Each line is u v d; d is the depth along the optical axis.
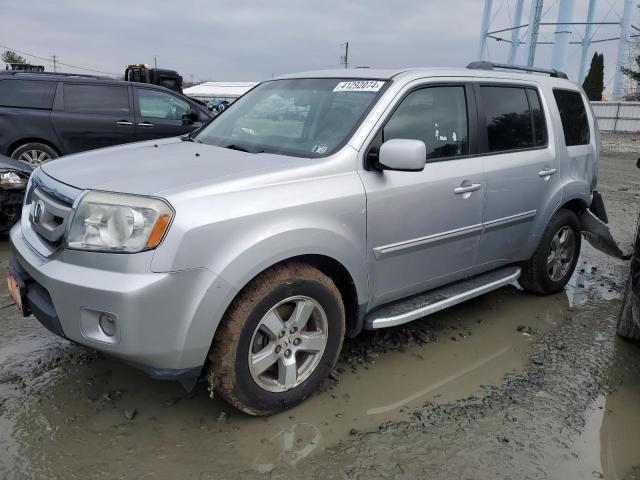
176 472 2.60
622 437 3.01
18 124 8.36
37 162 8.59
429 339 4.08
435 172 3.57
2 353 3.62
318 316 3.10
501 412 3.18
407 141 3.07
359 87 3.60
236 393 2.82
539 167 4.40
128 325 2.48
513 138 4.27
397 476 2.63
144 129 9.17
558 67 29.67
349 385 3.41
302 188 2.94
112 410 3.05
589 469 2.74
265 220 2.75
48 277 2.62
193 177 2.78
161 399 3.17
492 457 2.79
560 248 4.95
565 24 29.23
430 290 3.92
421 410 3.17
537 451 2.85
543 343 4.11
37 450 2.71
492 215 4.04
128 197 2.57
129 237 2.51
